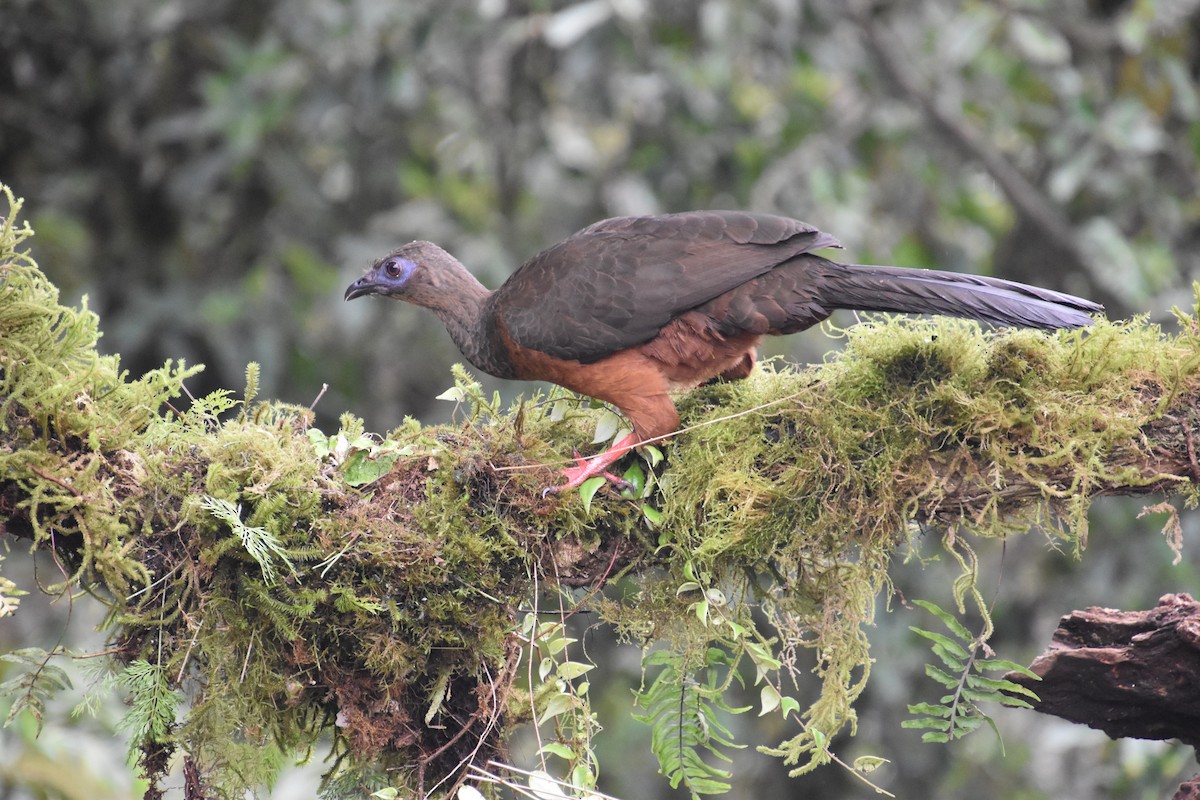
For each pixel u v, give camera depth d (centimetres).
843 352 747
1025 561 1489
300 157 1602
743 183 1568
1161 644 674
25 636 1273
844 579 706
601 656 1546
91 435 647
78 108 1490
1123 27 1452
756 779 1546
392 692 682
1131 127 1471
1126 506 1412
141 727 645
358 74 1475
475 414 737
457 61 1588
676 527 709
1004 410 686
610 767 1545
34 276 689
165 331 1463
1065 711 721
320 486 680
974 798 1533
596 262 781
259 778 700
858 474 698
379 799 670
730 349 780
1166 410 679
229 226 1548
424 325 1571
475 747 701
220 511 641
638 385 761
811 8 1569
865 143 1633
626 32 1448
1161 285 1489
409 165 1633
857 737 1512
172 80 1522
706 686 734
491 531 691
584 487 700
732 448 719
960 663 703
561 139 1656
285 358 1515
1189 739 712
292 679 675
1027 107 1589
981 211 1606
